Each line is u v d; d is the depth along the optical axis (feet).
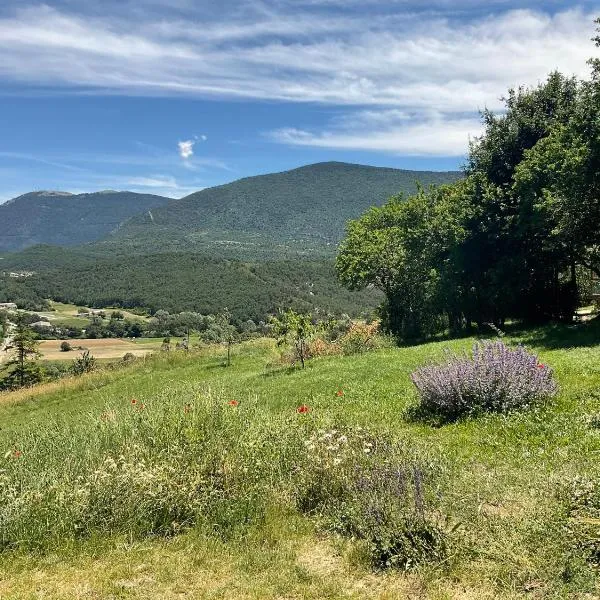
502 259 86.79
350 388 48.03
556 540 15.30
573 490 17.72
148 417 31.01
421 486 19.13
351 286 134.72
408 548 15.90
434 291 99.40
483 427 28.99
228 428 27.30
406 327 108.99
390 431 28.78
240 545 18.26
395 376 49.96
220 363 99.91
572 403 30.40
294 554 17.30
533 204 75.51
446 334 104.12
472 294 95.91
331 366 67.10
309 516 20.47
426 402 33.91
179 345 131.75
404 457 23.48
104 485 21.24
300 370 70.44
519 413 29.45
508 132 92.27
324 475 21.94
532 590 13.85
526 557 14.84
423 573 15.05
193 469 22.86
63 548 18.57
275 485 22.41
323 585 15.19
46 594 15.65
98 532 19.42
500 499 19.39
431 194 124.47
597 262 78.23
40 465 27.17
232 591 15.24
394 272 112.57
